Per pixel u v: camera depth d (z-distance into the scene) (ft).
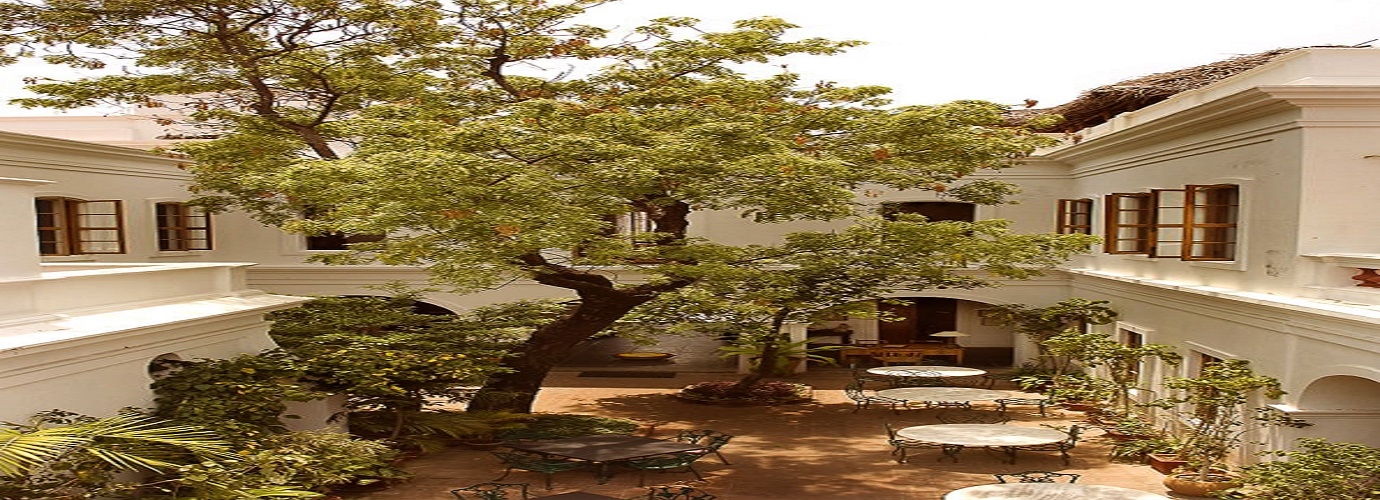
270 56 47.06
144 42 46.03
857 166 42.45
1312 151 35.68
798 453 44.86
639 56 48.44
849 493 37.60
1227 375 38.55
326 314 47.62
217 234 65.31
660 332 59.31
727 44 47.21
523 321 54.08
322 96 50.70
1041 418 53.16
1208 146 43.52
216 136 52.29
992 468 41.60
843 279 52.47
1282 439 37.29
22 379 26.35
